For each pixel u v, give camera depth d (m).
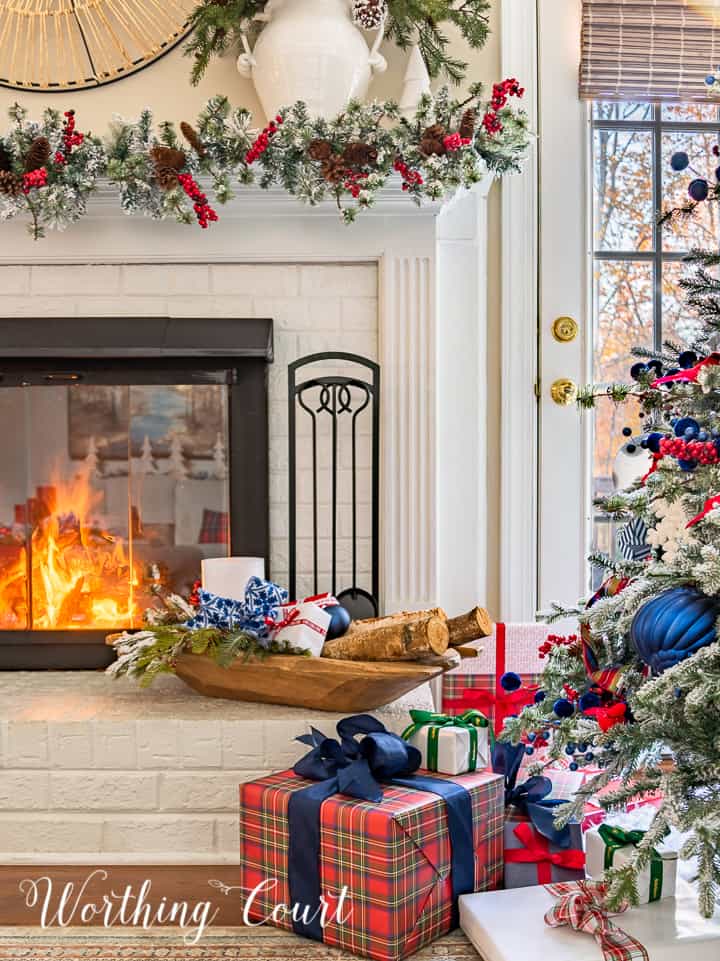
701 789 1.38
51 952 1.47
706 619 1.27
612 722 1.40
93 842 1.84
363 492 2.33
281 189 2.22
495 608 2.49
